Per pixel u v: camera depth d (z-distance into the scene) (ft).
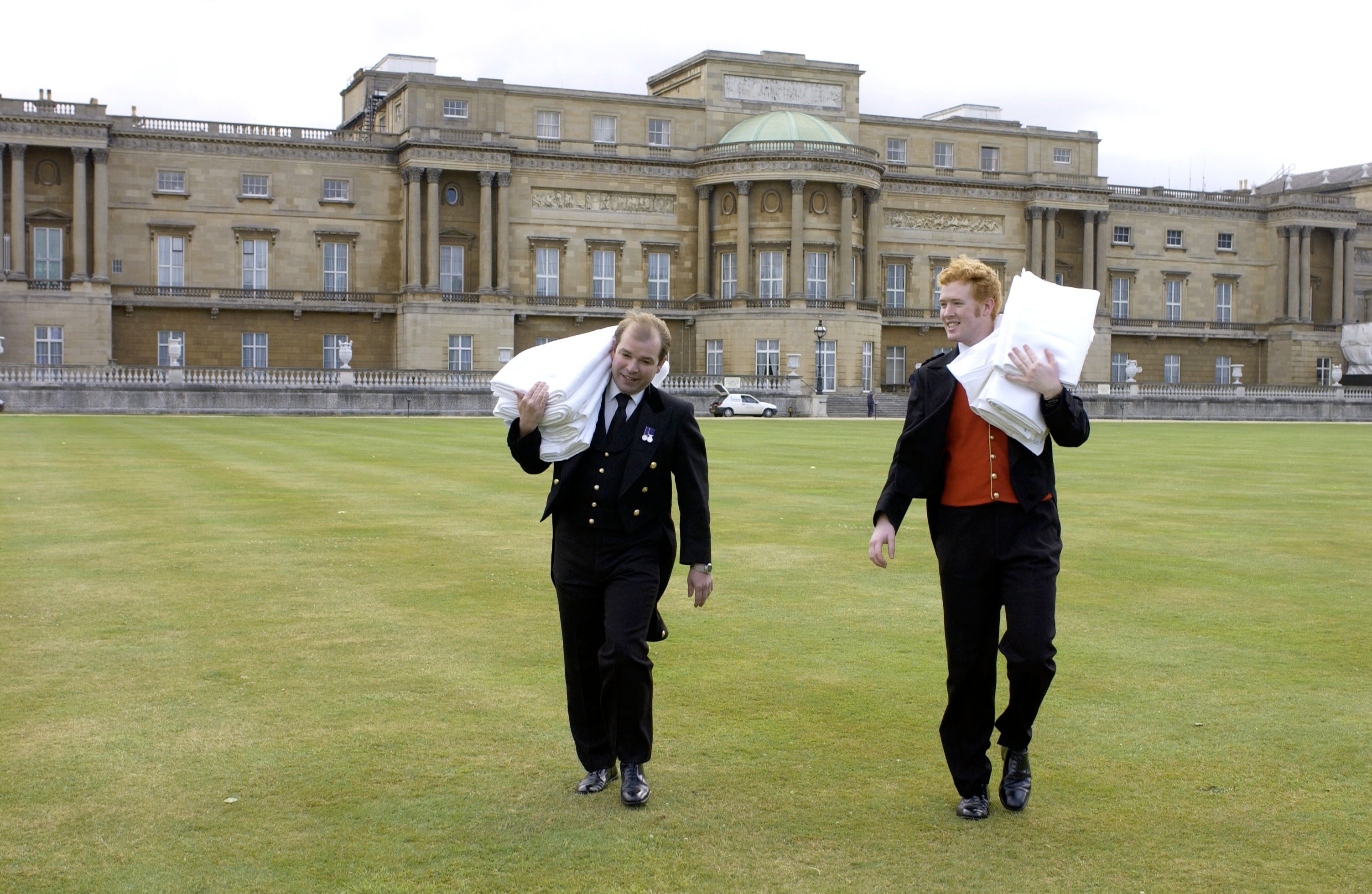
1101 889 23.50
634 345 28.58
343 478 92.99
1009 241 360.07
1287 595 49.65
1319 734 32.24
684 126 335.47
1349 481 100.37
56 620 43.70
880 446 145.18
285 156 305.53
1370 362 375.45
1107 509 78.38
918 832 26.17
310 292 306.14
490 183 310.45
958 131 365.20
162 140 295.69
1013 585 27.32
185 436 146.72
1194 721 33.27
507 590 49.57
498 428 179.93
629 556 28.63
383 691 35.55
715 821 26.66
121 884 23.45
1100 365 368.48
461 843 25.44
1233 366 363.35
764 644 41.45
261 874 23.97
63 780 28.53
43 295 281.13
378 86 366.84
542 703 34.60
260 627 42.96
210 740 31.27
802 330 315.37
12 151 279.08
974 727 27.45
